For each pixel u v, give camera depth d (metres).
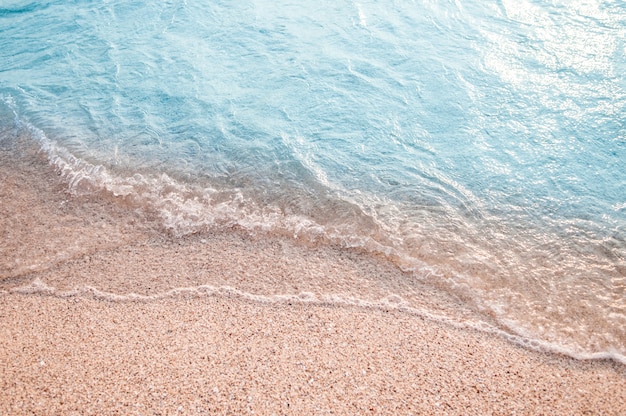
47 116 7.41
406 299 4.39
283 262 4.84
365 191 5.74
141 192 5.86
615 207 5.29
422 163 6.11
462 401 3.38
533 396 3.45
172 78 8.16
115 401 3.34
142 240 5.16
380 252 4.93
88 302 4.38
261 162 6.29
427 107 7.05
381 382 3.51
